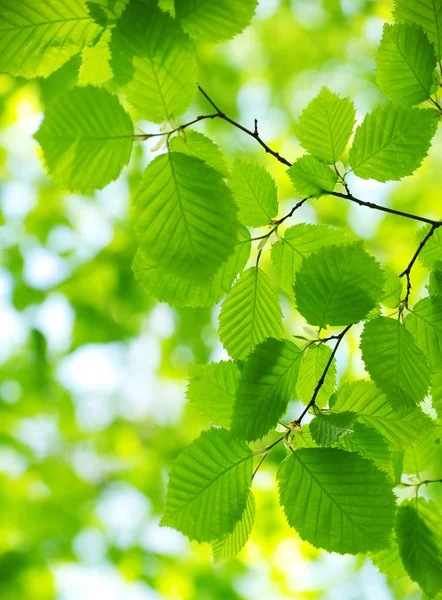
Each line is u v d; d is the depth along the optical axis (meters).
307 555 3.09
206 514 1.66
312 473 1.65
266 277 1.70
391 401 1.65
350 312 1.66
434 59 1.69
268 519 2.98
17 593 3.04
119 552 3.35
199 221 1.62
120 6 1.62
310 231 1.70
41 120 1.60
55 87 2.56
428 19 1.69
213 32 1.63
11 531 3.31
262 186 1.69
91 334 3.72
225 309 1.69
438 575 1.71
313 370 1.69
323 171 1.69
